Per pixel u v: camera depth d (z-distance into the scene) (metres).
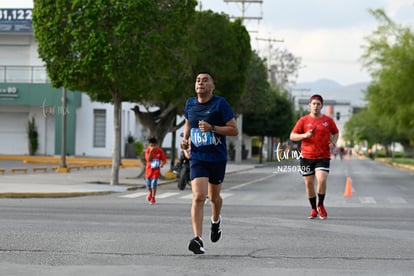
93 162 99.94
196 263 18.42
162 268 17.69
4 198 44.25
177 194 49.69
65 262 18.47
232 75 71.69
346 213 33.91
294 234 24.73
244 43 75.62
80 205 37.84
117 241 22.34
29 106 111.75
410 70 97.38
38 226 26.20
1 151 113.38
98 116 115.69
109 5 53.41
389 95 100.69
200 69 67.69
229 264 18.33
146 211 33.97
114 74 53.97
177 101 65.94
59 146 108.56
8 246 21.06
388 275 17.09
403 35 98.94
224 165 19.22
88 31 53.56
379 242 22.86
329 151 30.28
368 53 100.94
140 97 60.53
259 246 21.56
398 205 40.03
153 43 55.25
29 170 78.44
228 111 18.98
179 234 24.28
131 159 113.25
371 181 73.94
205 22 68.56
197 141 18.86
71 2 53.97
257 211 34.53
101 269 17.52
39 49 55.81
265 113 151.62
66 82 55.53
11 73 106.38
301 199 44.25
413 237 24.25
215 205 20.12
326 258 19.47
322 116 30.14
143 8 54.09
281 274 17.03
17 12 108.94
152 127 70.12
